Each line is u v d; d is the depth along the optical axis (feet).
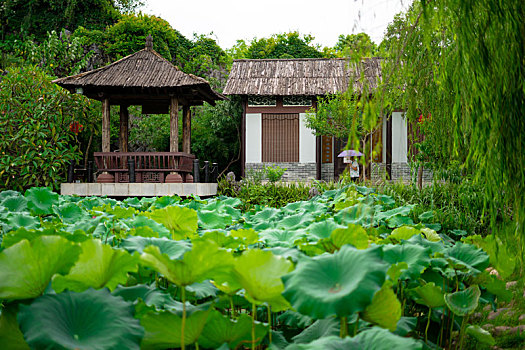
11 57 53.01
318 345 3.66
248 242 7.73
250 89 49.75
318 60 55.31
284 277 4.10
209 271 4.13
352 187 12.17
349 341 3.80
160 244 6.12
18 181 34.19
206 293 5.69
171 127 31.45
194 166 33.04
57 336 3.49
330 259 4.43
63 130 36.78
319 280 4.09
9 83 34.99
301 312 3.75
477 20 6.65
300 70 53.31
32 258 4.00
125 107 35.37
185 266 4.00
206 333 4.44
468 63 6.72
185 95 33.58
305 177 50.39
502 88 6.54
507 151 6.62
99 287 4.38
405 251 6.95
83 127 39.14
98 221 8.66
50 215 11.96
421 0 6.69
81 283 4.16
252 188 32.30
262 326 4.53
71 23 79.05
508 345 7.63
